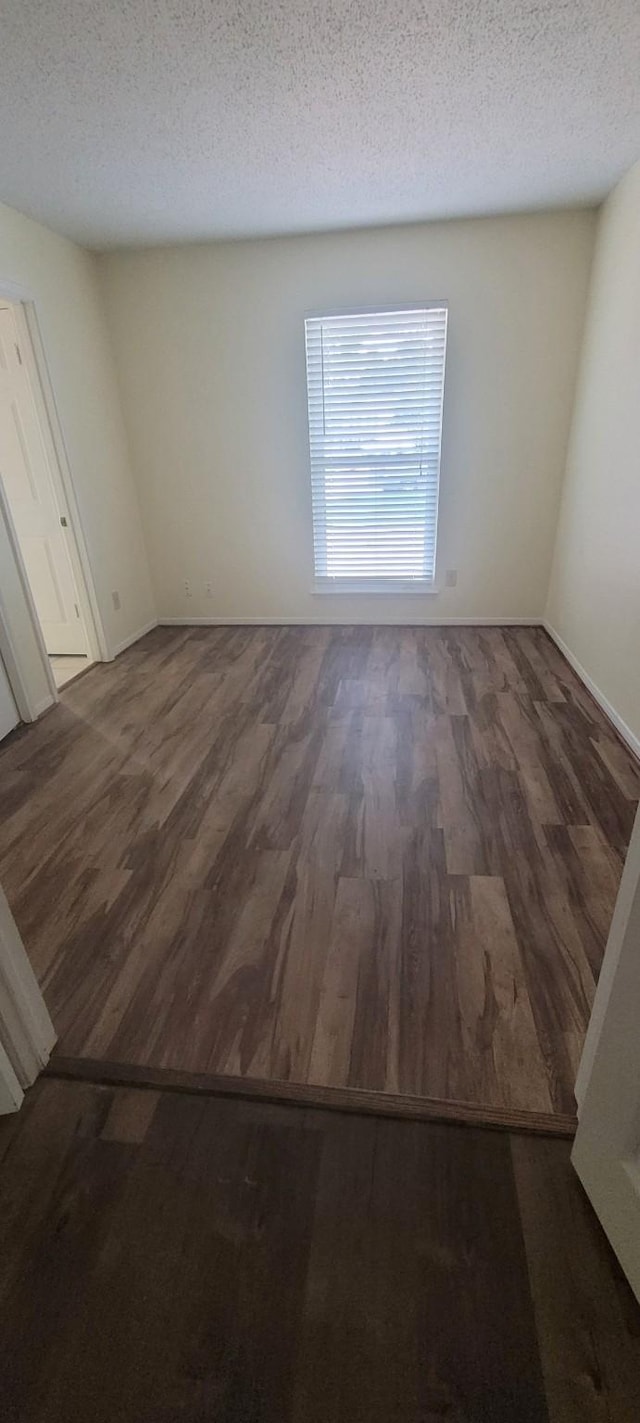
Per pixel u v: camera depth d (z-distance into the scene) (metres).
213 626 4.57
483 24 1.71
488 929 1.63
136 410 4.02
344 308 3.58
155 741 2.79
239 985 1.48
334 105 2.10
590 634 3.18
